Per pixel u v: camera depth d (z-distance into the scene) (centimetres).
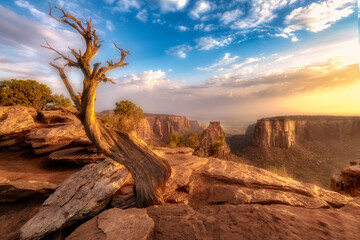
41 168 1324
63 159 1321
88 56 483
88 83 483
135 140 581
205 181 736
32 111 2061
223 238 263
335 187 1948
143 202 518
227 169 836
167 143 2477
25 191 812
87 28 472
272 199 503
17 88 2947
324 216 333
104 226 297
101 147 519
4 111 1777
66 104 3684
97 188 610
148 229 287
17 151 1609
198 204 554
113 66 513
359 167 1662
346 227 284
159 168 571
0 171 1153
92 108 501
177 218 335
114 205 611
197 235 274
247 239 256
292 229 278
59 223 511
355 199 507
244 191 568
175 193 617
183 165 867
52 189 832
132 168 543
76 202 567
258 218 321
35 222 521
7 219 721
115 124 2292
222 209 376
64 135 1641
